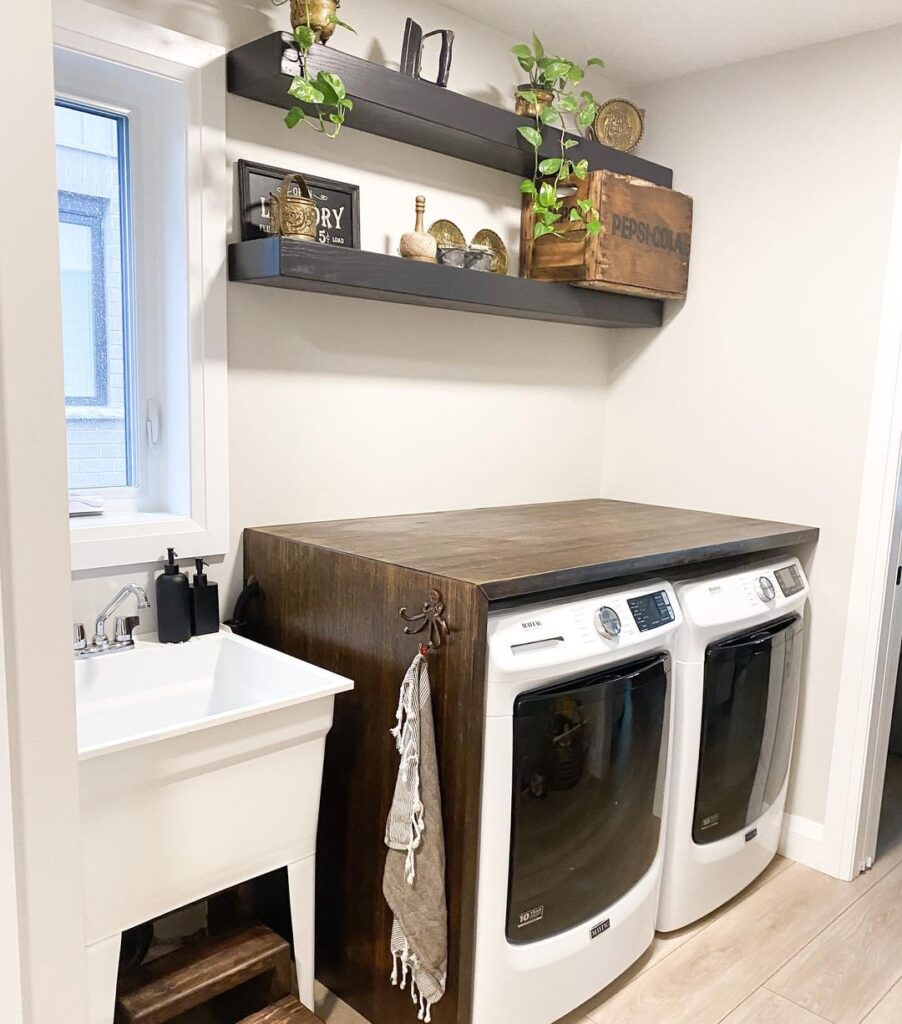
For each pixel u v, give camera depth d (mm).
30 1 834
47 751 932
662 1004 1885
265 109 1919
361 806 1771
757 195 2473
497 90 2383
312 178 1984
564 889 1723
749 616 2076
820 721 2457
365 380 2211
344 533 2004
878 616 2322
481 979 1626
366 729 1746
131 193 1843
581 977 1773
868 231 2264
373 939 1771
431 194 2279
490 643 1530
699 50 2404
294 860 1672
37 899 946
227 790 1514
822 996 1919
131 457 1940
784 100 2396
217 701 1858
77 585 1745
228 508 1963
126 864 1402
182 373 1867
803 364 2416
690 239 2625
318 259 1780
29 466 884
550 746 1633
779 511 2498
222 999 1819
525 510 2551
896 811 2873
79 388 1845
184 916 1980
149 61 1699
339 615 1788
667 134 2666
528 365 2627
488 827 1572
